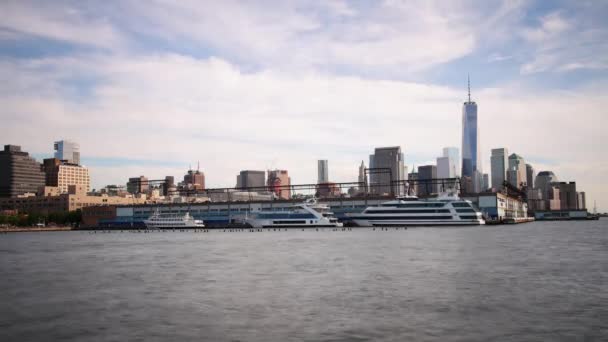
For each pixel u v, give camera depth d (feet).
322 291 212.23
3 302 199.00
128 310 181.68
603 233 647.56
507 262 300.61
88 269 303.48
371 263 304.30
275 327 156.15
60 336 150.71
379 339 142.72
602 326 153.17
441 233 618.03
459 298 193.77
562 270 264.93
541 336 143.74
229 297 202.39
